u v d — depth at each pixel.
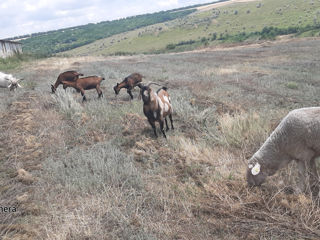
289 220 3.74
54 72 20.33
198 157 5.88
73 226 3.74
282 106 9.36
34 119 8.58
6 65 26.48
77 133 7.56
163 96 7.27
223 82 14.10
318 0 93.38
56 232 3.62
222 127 7.10
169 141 6.86
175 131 7.58
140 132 7.64
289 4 99.06
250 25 88.25
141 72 18.81
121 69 20.95
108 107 9.58
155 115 6.88
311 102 9.64
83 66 24.52
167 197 4.39
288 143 4.06
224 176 4.95
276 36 56.78
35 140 7.11
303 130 3.88
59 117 8.76
